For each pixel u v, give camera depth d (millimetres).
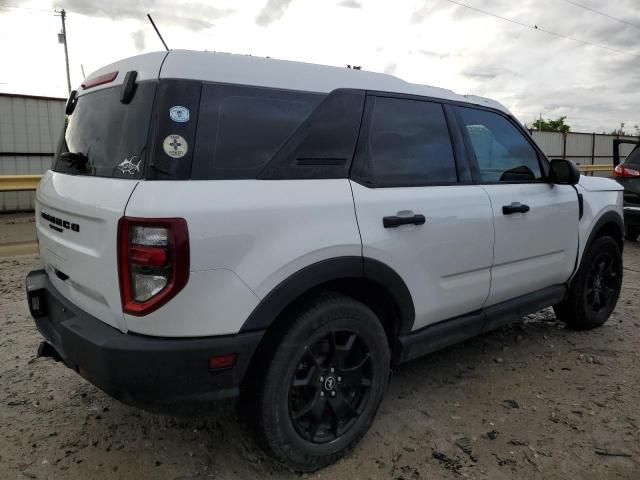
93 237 2311
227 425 3061
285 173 2469
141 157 2207
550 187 3885
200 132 2268
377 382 2809
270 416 2426
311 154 2570
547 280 3957
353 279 2660
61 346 2523
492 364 3945
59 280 2771
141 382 2160
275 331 2441
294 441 2518
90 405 3242
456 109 3352
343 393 2732
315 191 2520
